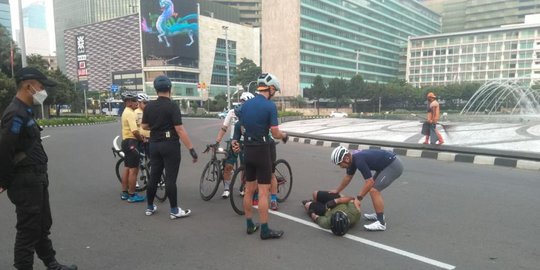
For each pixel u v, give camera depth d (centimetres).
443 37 11156
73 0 12225
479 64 10556
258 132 443
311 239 448
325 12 10038
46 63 4653
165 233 470
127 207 589
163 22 9019
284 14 9412
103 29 10281
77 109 8631
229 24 10619
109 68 10319
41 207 326
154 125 515
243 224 507
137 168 620
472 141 1320
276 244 433
